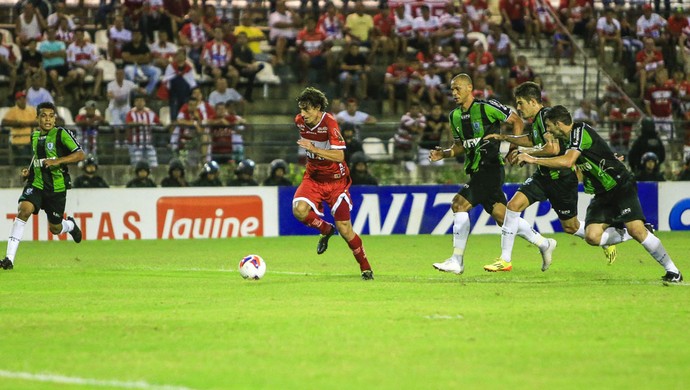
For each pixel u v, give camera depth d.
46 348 19.39
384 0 69.88
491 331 20.78
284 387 15.96
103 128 57.28
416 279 31.02
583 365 17.55
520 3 70.56
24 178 35.62
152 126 56.91
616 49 70.81
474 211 52.81
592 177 28.95
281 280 30.94
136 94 60.31
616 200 29.17
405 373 16.92
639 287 28.30
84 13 70.94
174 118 61.59
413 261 38.19
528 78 66.00
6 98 62.66
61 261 39.25
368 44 67.56
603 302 25.03
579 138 28.36
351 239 30.53
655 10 74.19
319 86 66.19
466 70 65.44
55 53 62.06
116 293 27.81
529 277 31.73
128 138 57.22
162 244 47.75
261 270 31.09
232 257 40.62
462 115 31.47
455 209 31.75
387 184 57.53
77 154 34.91
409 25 67.69
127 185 52.47
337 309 23.98
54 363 18.00
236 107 62.00
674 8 74.50
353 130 54.19
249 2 72.62
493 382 16.27
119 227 50.81
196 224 51.50
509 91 66.00
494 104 31.14
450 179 58.28
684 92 67.31
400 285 29.14
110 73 64.00
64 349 19.28
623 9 74.06
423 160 59.31
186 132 57.94
